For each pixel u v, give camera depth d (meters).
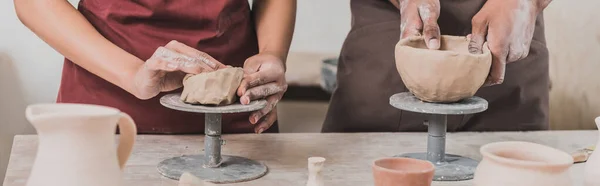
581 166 1.51
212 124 1.42
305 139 1.74
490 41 1.50
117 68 1.55
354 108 2.09
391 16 2.02
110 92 1.75
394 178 1.13
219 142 1.44
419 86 1.43
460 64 1.38
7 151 2.51
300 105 2.61
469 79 1.40
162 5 1.70
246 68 1.59
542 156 1.17
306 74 2.60
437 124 1.49
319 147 1.67
